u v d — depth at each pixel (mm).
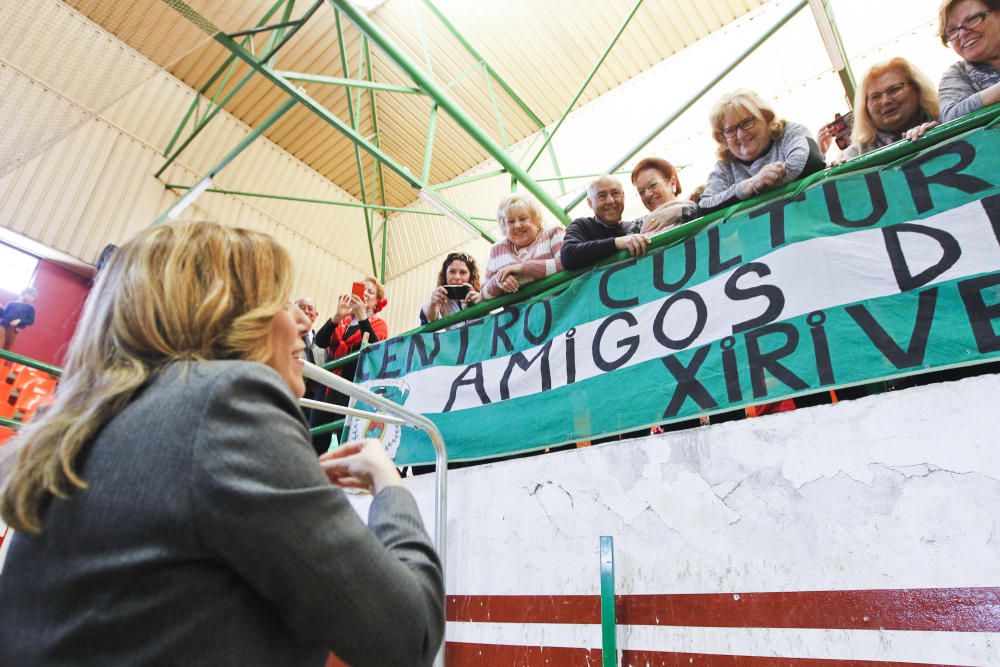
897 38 7309
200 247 790
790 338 2170
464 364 3166
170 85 9914
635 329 2605
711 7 8578
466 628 2344
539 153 6930
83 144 9008
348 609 575
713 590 1893
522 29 9141
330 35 9555
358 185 11820
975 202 2049
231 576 579
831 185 2352
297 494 589
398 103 10445
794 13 5320
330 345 4797
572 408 2631
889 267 2102
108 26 4848
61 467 614
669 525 2062
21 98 4625
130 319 713
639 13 8742
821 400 2453
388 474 859
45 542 592
